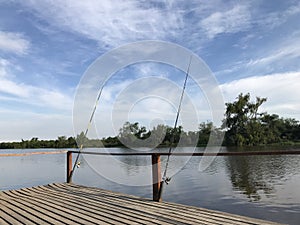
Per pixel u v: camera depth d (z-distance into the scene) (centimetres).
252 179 1053
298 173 1182
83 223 275
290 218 538
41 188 491
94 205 352
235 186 902
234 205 650
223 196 750
